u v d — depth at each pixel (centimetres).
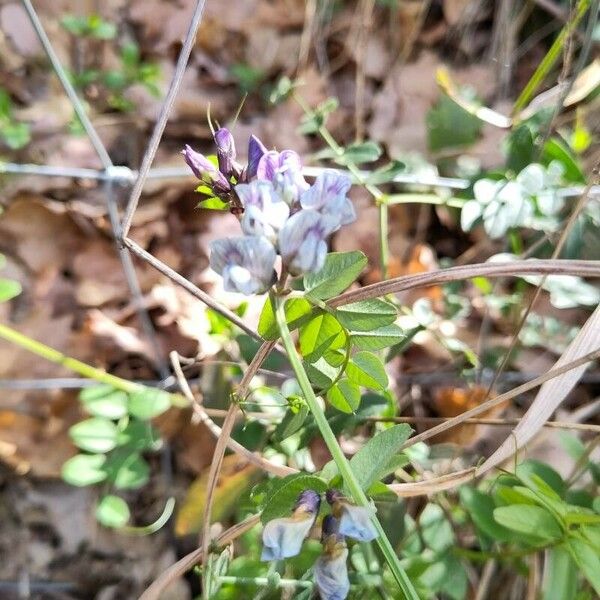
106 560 21
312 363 12
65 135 29
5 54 31
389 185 28
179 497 21
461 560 16
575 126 24
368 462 10
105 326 24
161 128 12
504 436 20
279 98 22
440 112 23
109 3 34
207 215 28
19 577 20
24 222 26
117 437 17
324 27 34
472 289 25
